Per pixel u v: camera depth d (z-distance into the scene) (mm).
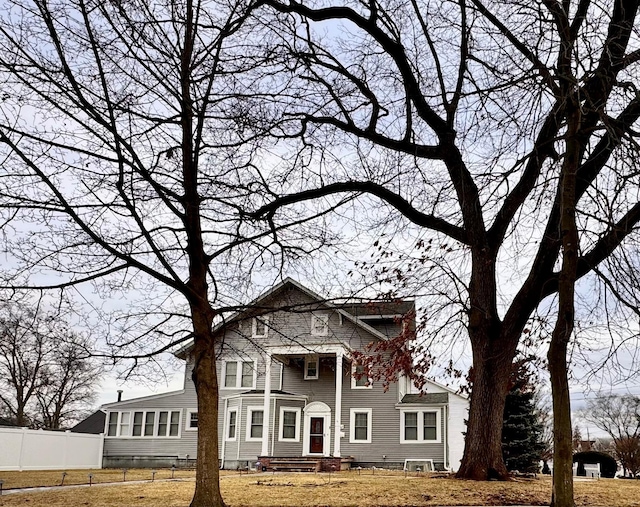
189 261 11555
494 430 15617
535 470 27047
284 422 33562
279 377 35562
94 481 20484
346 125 16516
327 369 35031
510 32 12219
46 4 10828
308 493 13805
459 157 16078
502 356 15719
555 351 9820
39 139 10820
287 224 12977
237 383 36031
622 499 12984
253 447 33344
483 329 15930
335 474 22656
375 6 16234
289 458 30281
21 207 10648
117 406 38906
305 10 16422
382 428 33750
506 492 13234
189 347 24078
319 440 33688
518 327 15719
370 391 34344
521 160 11430
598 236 11320
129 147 10594
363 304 15023
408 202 16250
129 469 31969
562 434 9594
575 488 14625
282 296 16469
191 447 37250
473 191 15977
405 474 22125
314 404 34031
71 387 50344
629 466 45812
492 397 15695
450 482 14750
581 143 11375
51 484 19109
